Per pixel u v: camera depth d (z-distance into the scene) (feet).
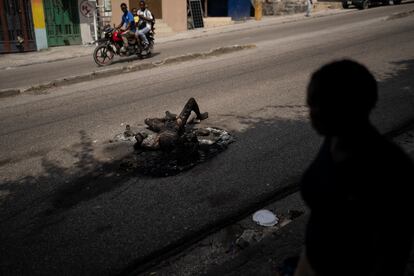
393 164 4.08
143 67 40.73
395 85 26.96
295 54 41.16
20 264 12.17
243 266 10.43
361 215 4.22
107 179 17.19
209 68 37.96
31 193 16.39
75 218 14.43
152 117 24.94
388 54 36.50
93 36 63.26
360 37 47.39
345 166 4.31
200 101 27.53
